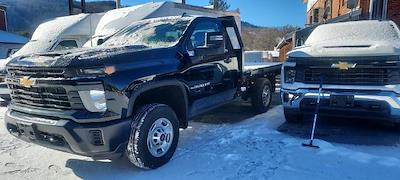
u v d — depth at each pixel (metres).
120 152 3.89
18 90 4.20
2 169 4.43
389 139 5.25
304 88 5.48
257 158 4.55
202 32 5.37
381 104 4.96
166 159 4.41
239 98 6.67
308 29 8.82
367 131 5.71
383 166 4.20
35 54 4.26
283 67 5.77
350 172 4.05
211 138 5.54
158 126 4.28
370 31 6.80
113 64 3.81
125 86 3.83
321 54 5.32
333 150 4.75
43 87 3.89
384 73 4.95
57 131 3.75
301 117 6.28
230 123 6.54
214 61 5.46
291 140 5.25
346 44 5.61
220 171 4.17
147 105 4.26
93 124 3.70
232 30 6.14
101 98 3.75
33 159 4.77
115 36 5.75
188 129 6.14
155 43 5.07
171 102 4.81
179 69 4.60
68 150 3.87
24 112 4.11
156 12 10.48
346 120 6.45
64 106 3.82
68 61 3.71
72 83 3.66
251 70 6.88
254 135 5.60
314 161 4.39
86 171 4.33
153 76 4.17
